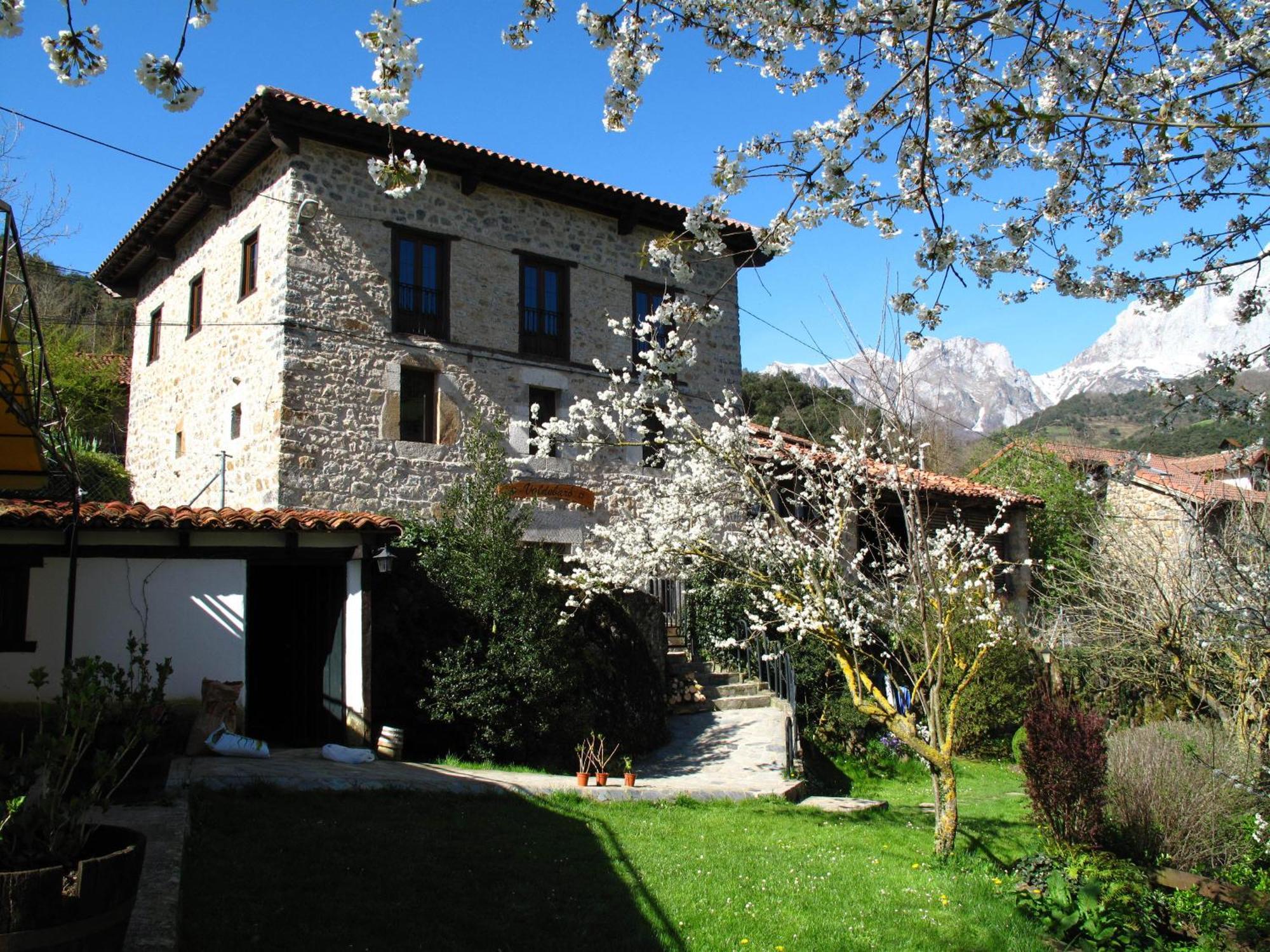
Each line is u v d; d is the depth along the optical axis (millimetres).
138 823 6066
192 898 5156
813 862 7359
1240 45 4398
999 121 4277
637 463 15508
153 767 7895
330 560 9984
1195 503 10406
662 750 12031
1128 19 4320
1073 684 12922
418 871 6062
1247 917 6473
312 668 10570
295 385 12281
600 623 12125
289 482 12078
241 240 13703
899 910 6406
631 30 4555
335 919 5215
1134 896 6785
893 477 8336
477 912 5621
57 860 3674
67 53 3615
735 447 9578
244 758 8594
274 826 6500
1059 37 4879
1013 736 14438
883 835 8695
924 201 4734
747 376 27297
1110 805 8375
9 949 3332
